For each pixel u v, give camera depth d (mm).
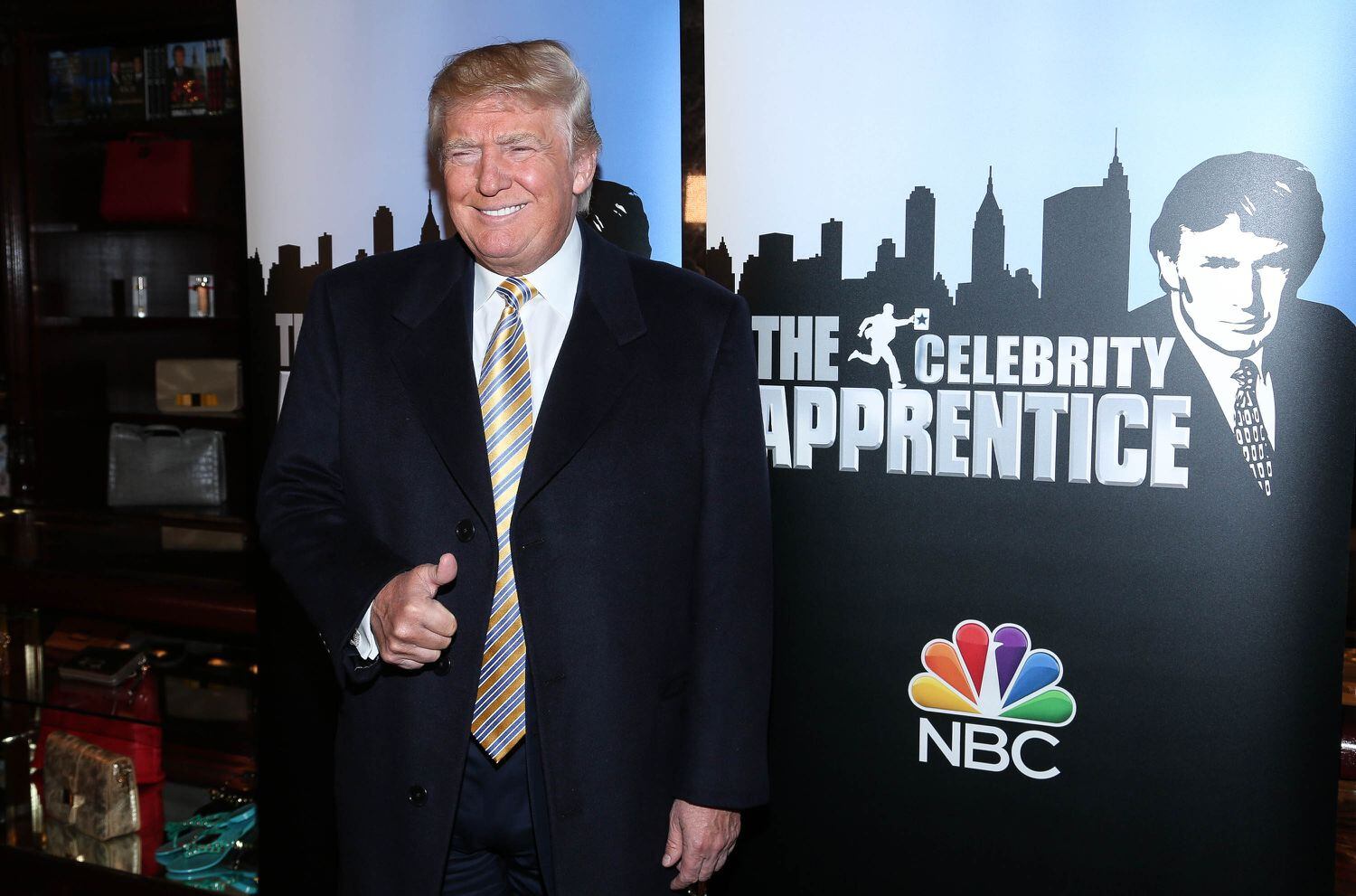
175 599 2443
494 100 1225
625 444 1271
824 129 1625
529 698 1269
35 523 2980
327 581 1216
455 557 1245
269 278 1984
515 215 1237
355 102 1896
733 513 1312
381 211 1898
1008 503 1576
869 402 1639
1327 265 1415
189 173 3014
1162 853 1536
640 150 1761
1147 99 1467
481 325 1347
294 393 1359
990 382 1575
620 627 1266
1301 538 1449
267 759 2039
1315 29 1391
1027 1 1505
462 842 1345
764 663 1325
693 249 1742
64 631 2684
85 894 2590
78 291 3275
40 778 2861
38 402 3170
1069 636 1560
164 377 3162
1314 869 1474
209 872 2498
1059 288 1531
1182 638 1507
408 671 1281
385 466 1301
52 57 3158
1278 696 1472
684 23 1713
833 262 1640
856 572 1661
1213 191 1451
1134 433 1512
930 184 1578
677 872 1352
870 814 1677
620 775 1271
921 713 1640
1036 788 1591
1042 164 1521
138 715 2559
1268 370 1450
